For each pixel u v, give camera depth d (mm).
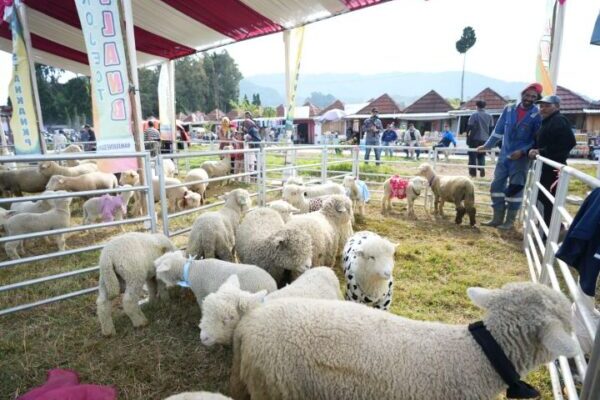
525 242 6027
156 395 2883
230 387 2625
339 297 3375
